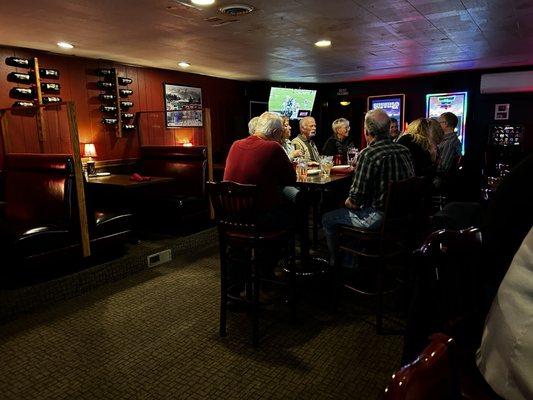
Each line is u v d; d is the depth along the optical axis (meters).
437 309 1.35
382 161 2.65
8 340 2.68
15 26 3.88
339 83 9.05
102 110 5.86
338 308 3.03
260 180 2.69
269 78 8.12
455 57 5.96
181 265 4.11
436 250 1.29
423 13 3.61
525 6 3.43
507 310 0.83
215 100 7.88
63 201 3.50
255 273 2.50
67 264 3.61
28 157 3.95
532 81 6.83
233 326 2.81
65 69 5.39
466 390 0.99
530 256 0.83
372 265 3.62
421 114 8.20
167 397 2.07
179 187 5.30
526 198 1.22
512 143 7.08
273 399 2.04
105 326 2.85
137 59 5.80
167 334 2.71
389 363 2.32
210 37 4.43
